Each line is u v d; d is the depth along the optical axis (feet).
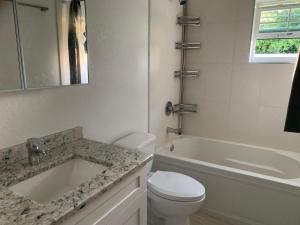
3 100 3.30
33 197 3.25
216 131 8.95
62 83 4.15
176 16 8.20
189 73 8.86
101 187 2.78
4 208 2.36
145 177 3.88
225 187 6.52
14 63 3.38
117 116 5.81
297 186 5.57
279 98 7.66
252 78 7.98
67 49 4.18
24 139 3.63
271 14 7.58
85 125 4.83
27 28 3.51
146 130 7.27
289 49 7.52
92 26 4.69
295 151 7.69
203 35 8.49
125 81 5.96
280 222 5.95
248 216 6.34
